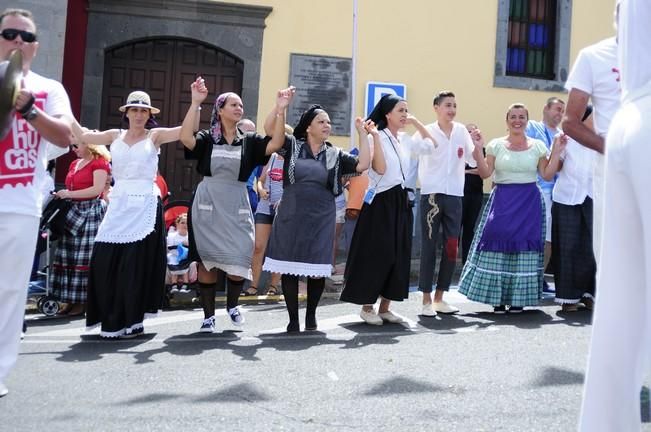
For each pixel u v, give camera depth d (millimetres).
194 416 3678
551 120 8273
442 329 6156
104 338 5902
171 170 11336
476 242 7008
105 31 11008
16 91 3264
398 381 4363
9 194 3535
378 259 6367
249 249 6102
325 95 11297
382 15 11438
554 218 6977
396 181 6430
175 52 11320
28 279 3676
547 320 6539
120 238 5891
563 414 3738
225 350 5332
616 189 2340
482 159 6930
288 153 6164
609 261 2352
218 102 6070
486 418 3668
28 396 4039
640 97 2322
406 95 11484
